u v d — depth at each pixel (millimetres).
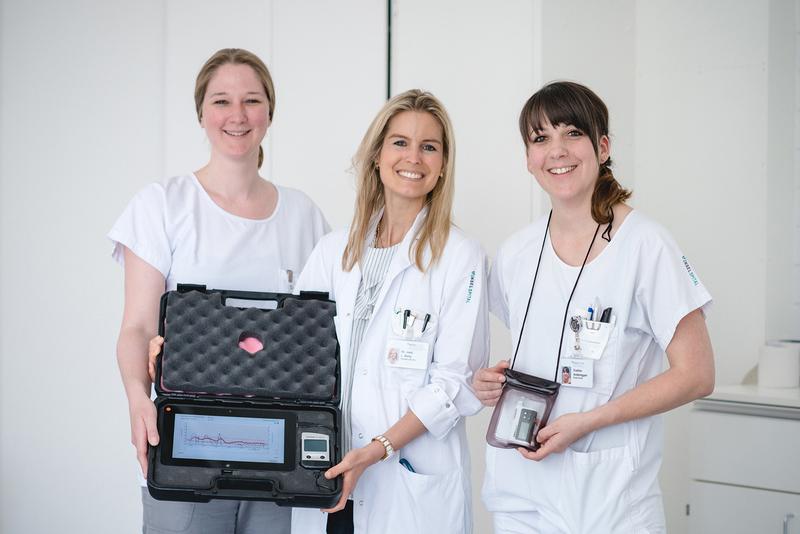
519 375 1970
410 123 2131
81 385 3594
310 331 2029
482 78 3387
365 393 2098
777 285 3469
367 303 2168
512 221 3330
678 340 1883
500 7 3342
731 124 3559
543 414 1930
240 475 1926
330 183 3586
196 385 1981
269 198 2396
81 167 3588
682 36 3691
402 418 2035
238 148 2270
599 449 1919
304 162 3609
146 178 3678
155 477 1919
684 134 3686
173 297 2012
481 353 2154
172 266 2240
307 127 3604
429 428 2021
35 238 3520
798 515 2748
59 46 3549
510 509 2053
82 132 3586
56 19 3541
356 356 2148
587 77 3486
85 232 3598
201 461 1935
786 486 2768
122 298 3652
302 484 1924
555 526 1957
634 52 3811
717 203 3596
